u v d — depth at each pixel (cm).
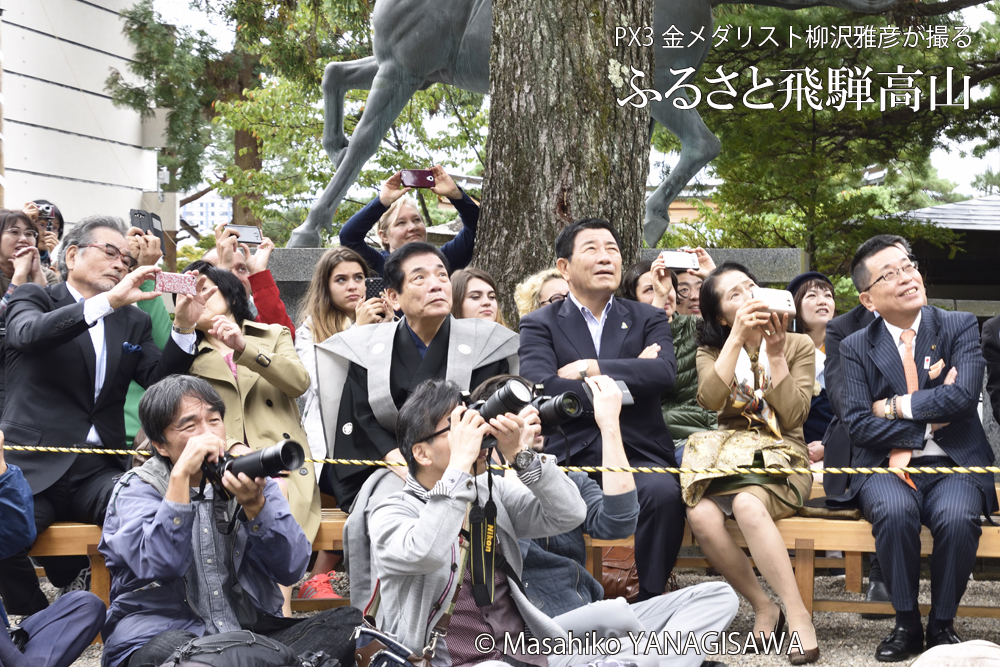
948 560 367
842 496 406
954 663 254
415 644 278
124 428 423
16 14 1138
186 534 286
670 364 410
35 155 1166
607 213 543
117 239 425
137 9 1269
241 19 1355
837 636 414
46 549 389
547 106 541
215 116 1656
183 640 278
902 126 1116
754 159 1145
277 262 712
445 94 1599
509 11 550
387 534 278
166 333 473
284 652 264
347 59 1490
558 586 322
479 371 409
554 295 481
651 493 386
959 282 1642
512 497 302
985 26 1121
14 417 397
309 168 1598
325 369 412
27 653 294
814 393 502
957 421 390
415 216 615
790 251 714
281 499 299
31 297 410
